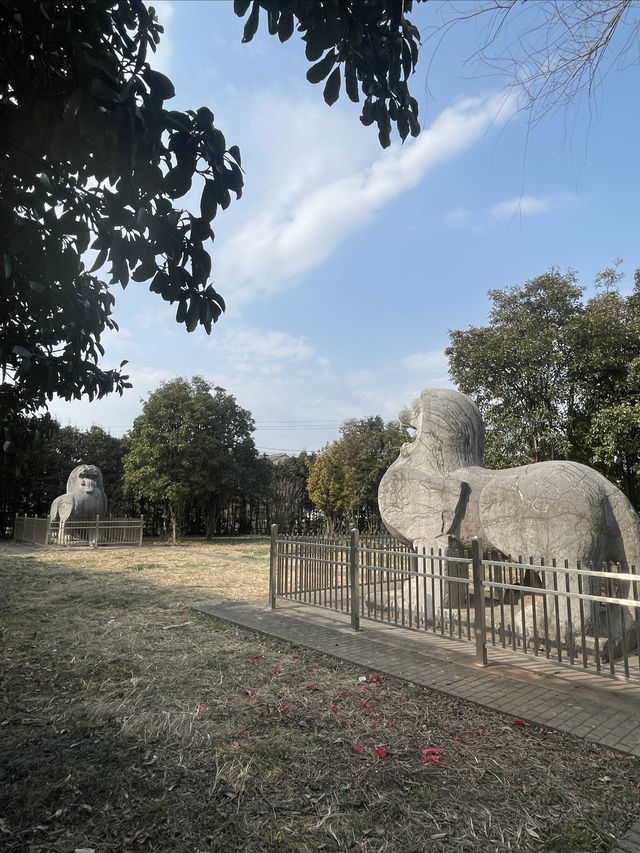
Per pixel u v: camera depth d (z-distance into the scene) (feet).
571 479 17.33
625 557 16.88
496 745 10.51
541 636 16.75
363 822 7.93
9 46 6.13
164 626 19.86
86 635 18.40
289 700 12.75
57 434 76.48
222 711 12.03
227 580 32.32
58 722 11.35
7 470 12.27
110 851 7.23
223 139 6.63
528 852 7.33
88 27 5.71
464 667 15.03
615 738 10.64
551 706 12.26
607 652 15.24
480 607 15.25
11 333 9.79
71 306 9.96
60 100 6.09
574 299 50.67
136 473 70.23
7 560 42.29
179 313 7.46
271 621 20.27
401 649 16.78
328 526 86.43
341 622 20.21
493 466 49.08
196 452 71.36
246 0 6.40
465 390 51.13
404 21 8.14
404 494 22.47
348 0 7.21
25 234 7.26
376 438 99.76
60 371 10.50
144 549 55.67
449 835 7.69
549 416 46.65
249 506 97.09
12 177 8.06
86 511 58.59
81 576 33.27
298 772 9.40
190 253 7.11
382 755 9.98
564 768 9.61
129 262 6.97
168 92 5.96
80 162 5.82
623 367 45.21
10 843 7.32
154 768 9.45
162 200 6.77
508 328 49.96
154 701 12.52
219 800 8.51
